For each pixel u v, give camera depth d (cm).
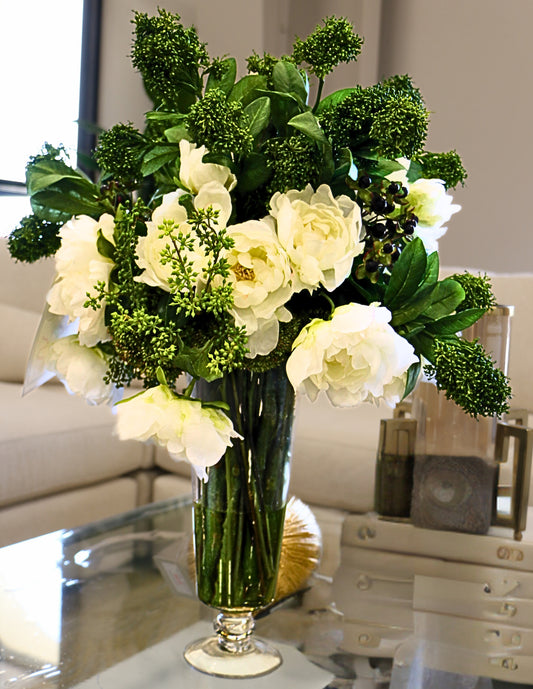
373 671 79
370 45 333
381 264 63
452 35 323
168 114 67
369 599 97
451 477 104
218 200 60
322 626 89
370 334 56
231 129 60
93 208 70
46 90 339
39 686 73
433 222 71
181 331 62
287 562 95
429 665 81
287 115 66
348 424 165
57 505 174
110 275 64
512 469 102
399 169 66
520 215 313
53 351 71
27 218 74
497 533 102
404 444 106
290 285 60
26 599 92
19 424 169
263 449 72
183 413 58
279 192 62
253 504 73
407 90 68
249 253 61
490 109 316
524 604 96
